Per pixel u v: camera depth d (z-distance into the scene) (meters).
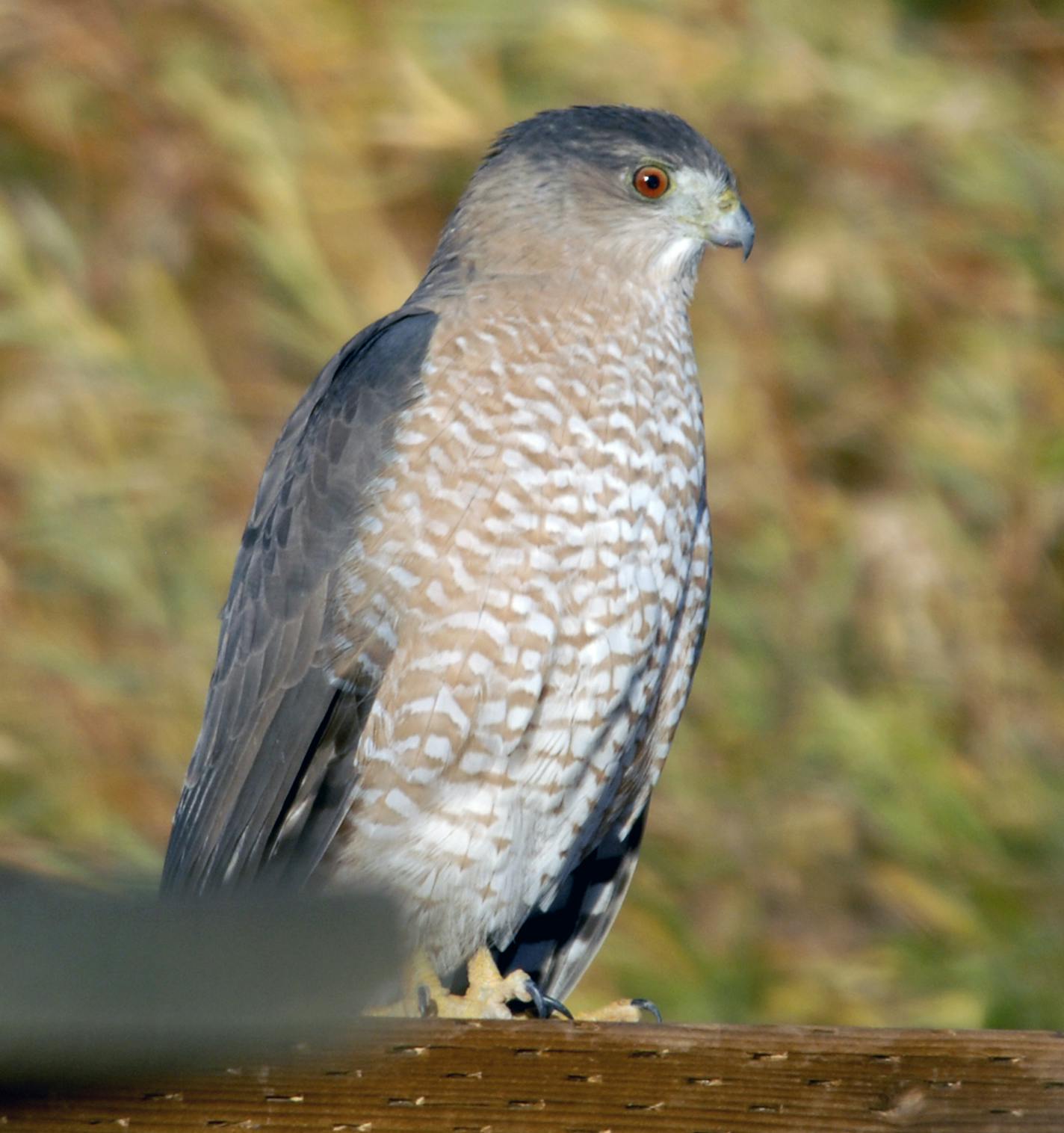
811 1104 4.42
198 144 12.45
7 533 11.13
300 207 12.17
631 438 6.66
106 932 2.91
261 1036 4.01
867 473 12.12
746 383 12.00
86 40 12.66
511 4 12.52
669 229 7.33
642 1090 4.40
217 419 11.58
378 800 6.49
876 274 12.45
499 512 6.41
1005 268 12.62
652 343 6.97
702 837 10.74
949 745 11.28
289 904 3.16
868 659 11.49
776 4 13.03
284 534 6.79
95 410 11.50
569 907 7.48
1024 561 11.91
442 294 7.12
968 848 10.84
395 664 6.42
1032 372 12.39
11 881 2.85
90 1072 3.94
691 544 6.94
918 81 12.97
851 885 10.76
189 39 12.78
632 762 7.21
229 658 7.02
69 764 10.34
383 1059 4.29
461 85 12.42
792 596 11.44
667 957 10.22
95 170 12.46
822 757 10.97
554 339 6.71
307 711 6.59
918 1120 4.42
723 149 12.67
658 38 12.67
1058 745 11.44
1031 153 12.95
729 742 11.01
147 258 12.19
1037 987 10.39
